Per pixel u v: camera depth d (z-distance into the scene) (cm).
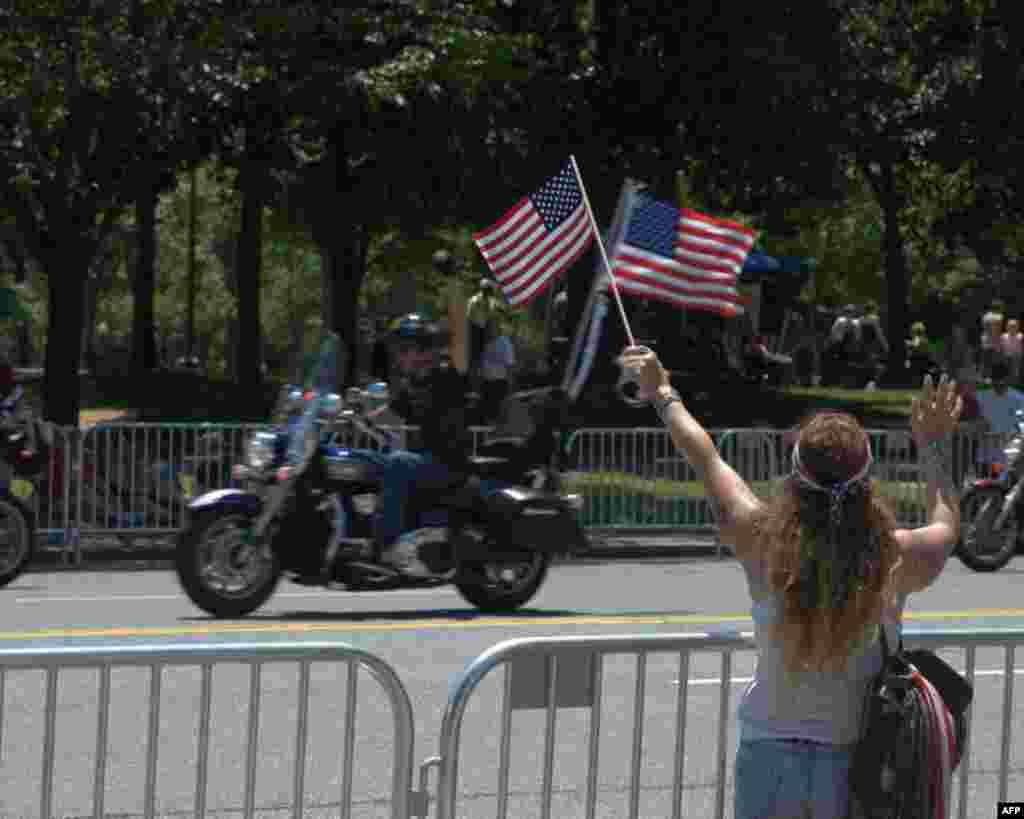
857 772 489
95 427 2077
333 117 2638
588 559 2177
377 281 6053
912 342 5022
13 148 2380
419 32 2588
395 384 1530
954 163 3341
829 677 495
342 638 1384
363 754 1002
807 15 2978
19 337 6156
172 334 6850
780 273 4906
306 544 1459
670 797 927
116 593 1752
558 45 3105
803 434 500
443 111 2731
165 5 2345
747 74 2914
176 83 2298
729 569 2056
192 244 5572
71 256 2591
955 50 3397
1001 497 2003
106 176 2486
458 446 1491
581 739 1055
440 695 1162
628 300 3422
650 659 1312
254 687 619
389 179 2950
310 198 3064
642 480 2228
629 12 2997
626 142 3103
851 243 6031
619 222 1515
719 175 3228
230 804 888
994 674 1215
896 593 508
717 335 4088
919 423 540
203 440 2092
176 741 1019
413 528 1478
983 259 4153
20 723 1051
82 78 2339
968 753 678
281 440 1474
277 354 6688
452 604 1641
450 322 1565
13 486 2014
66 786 915
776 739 499
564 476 1856
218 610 1473
